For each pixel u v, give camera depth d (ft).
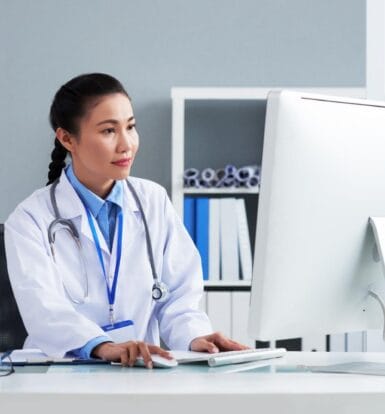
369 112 5.82
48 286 7.04
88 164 7.47
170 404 4.70
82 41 13.94
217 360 6.08
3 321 9.12
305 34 14.06
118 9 13.98
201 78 13.99
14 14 13.92
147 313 7.65
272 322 5.58
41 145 13.89
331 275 5.74
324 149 5.58
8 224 7.48
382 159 5.86
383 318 6.08
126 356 6.08
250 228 13.60
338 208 5.67
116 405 4.70
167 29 13.98
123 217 7.75
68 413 4.71
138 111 13.94
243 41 14.02
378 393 4.80
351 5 14.06
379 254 5.68
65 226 7.52
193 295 7.74
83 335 6.49
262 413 4.74
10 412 4.72
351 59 14.06
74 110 7.47
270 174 5.43
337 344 12.23
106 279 7.55
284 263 5.53
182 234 8.10
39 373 5.71
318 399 4.76
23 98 13.91
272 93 5.43
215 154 13.98
